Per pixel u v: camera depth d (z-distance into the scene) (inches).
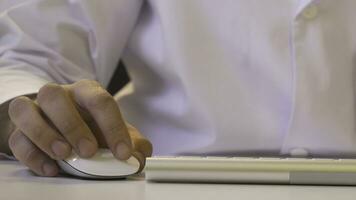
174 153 44.9
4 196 21.3
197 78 42.9
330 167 24.7
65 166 27.7
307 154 40.6
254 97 41.9
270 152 42.1
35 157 28.5
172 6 43.7
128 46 48.9
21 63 43.7
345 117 40.6
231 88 42.4
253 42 41.8
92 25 46.6
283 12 41.4
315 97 40.0
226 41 42.6
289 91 40.9
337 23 40.8
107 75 49.9
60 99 27.8
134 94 48.6
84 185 25.2
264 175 24.9
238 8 42.2
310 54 40.3
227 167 24.9
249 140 42.1
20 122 28.5
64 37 46.3
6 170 31.1
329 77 40.3
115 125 27.6
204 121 43.0
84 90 28.3
